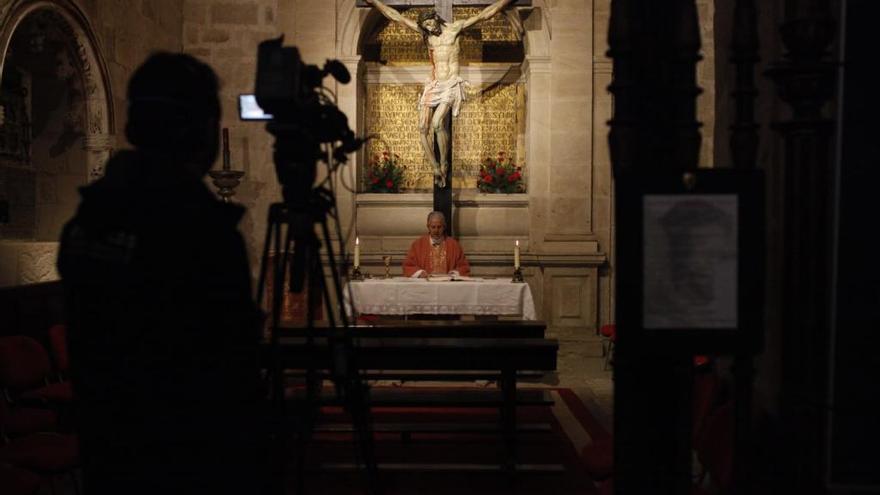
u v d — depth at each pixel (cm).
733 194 193
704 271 194
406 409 614
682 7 200
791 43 195
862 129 192
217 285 181
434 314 740
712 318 194
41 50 647
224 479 181
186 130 188
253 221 901
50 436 353
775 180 228
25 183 679
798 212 198
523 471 443
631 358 203
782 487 203
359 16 891
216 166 898
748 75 207
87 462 180
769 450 220
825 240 197
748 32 205
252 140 901
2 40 541
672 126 202
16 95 665
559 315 857
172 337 180
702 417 299
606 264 867
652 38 202
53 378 538
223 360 181
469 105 952
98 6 696
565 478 454
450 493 427
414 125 961
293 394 475
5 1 541
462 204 913
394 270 902
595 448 355
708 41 812
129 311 180
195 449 180
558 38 871
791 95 197
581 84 870
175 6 887
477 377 545
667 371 203
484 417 590
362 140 289
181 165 188
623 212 196
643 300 195
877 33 190
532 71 882
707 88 809
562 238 862
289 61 250
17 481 282
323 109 274
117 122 735
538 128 884
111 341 181
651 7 203
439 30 829
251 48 904
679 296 194
